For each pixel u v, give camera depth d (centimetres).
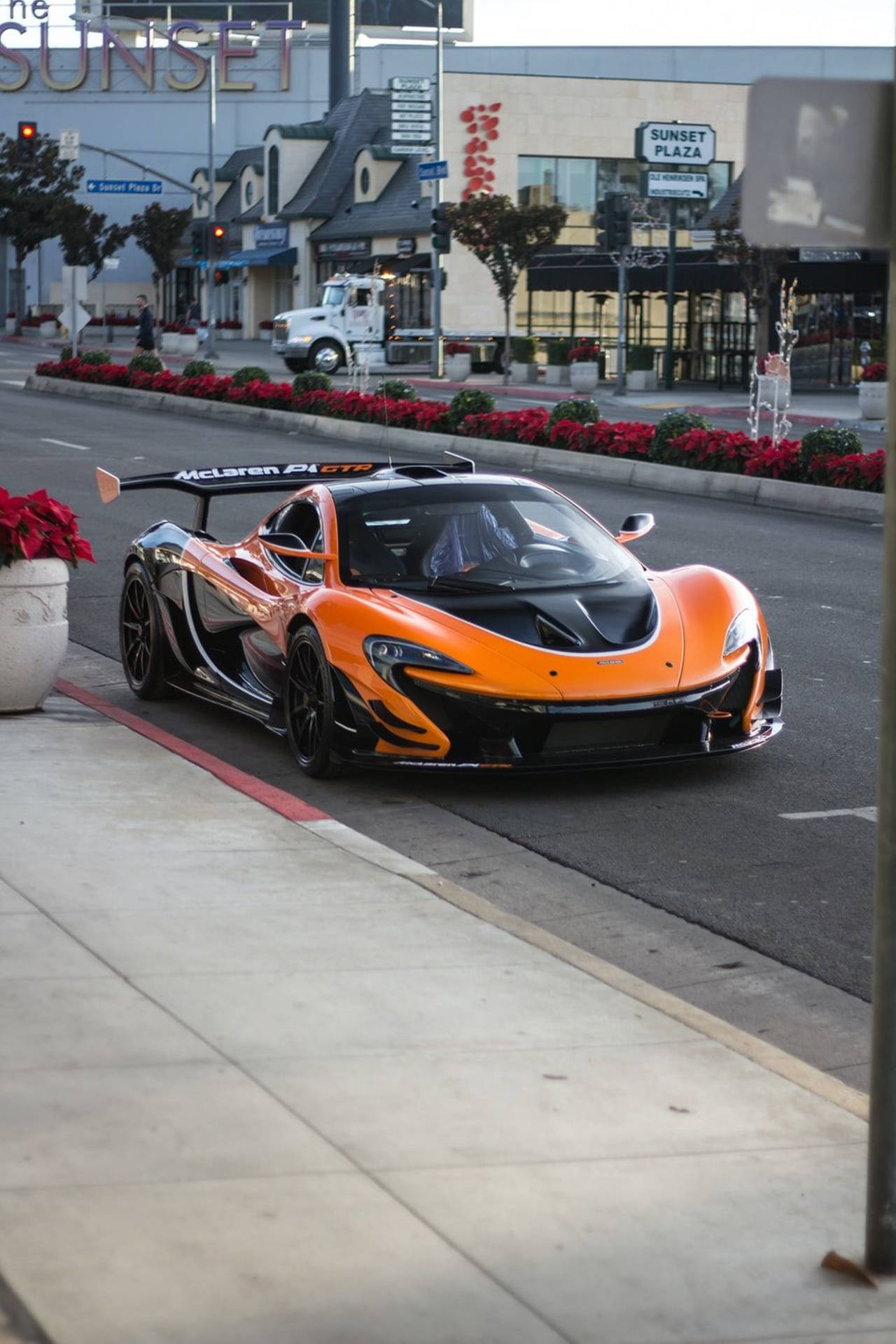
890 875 328
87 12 9019
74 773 787
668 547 1634
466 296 5419
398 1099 432
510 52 8088
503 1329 321
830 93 311
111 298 9106
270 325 7462
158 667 991
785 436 2752
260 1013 492
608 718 750
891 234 315
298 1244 351
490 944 565
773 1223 370
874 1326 327
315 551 854
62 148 7575
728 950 590
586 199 5669
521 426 2545
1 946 546
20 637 895
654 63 7925
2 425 3064
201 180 8225
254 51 9106
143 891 611
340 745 784
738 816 750
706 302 4447
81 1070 445
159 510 1889
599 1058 468
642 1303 334
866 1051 504
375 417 2895
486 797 787
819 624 1215
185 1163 389
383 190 6262
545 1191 382
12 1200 367
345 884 629
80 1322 317
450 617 779
